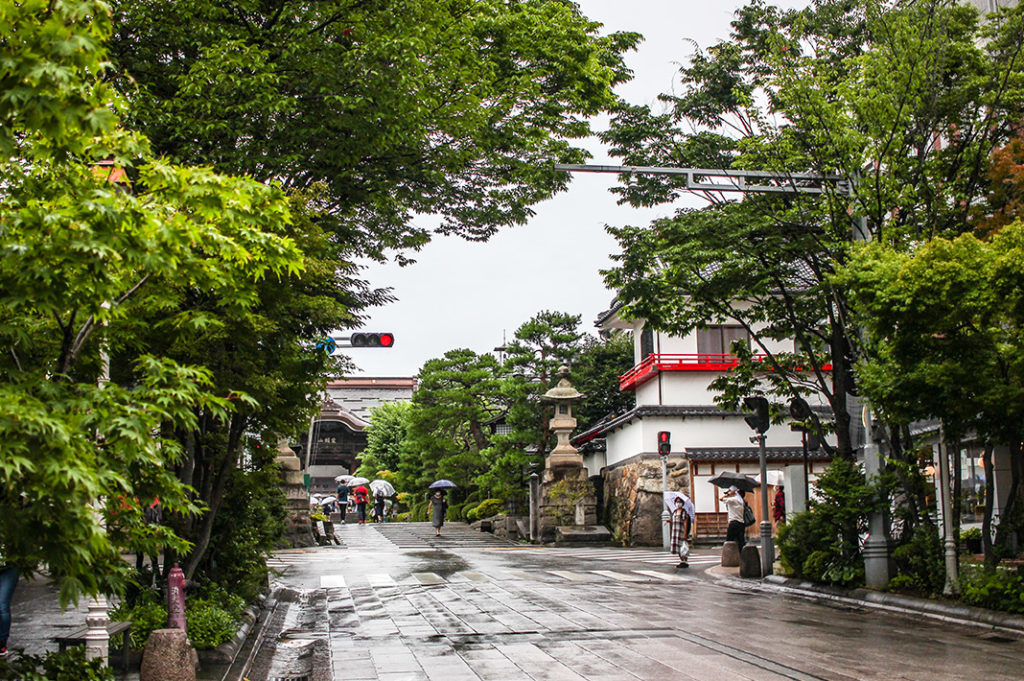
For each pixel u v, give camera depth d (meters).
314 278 11.22
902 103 14.63
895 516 15.53
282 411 11.44
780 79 16.06
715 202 18.20
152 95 12.79
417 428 44.72
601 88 17.88
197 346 9.98
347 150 14.04
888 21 15.29
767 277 17.22
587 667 8.91
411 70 13.27
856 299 13.33
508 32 16.36
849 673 8.53
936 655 9.56
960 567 13.59
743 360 19.66
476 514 44.34
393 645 10.44
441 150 15.46
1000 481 19.66
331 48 12.98
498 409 45.16
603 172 16.45
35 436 4.50
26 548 4.98
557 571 20.25
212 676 8.48
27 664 6.16
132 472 5.66
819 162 16.27
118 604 10.00
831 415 32.91
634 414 33.97
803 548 16.95
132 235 5.04
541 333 41.47
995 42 15.54
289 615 13.66
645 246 17.97
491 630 11.52
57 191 5.03
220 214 5.50
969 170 15.43
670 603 14.28
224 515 12.65
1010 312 11.48
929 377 12.23
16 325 5.33
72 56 4.55
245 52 12.45
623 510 34.50
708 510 33.06
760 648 10.00
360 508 55.62
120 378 9.77
